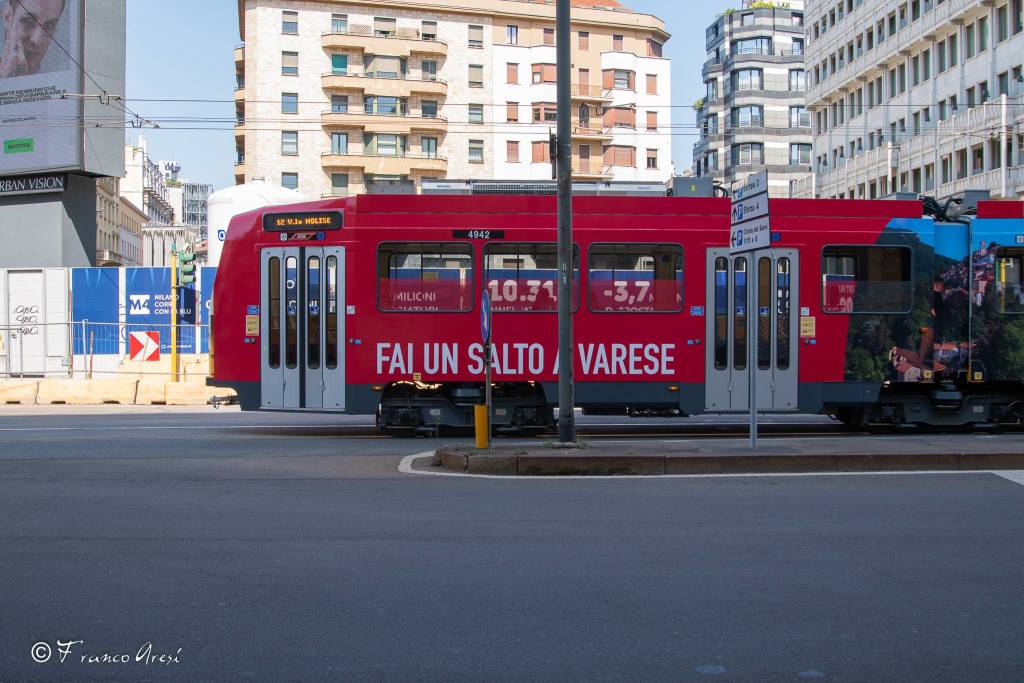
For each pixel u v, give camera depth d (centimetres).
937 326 1495
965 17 4159
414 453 1305
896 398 1509
